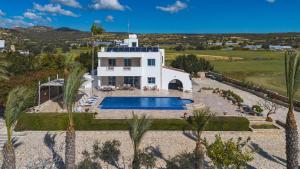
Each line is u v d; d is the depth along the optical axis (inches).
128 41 2874.0
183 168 871.7
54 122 1270.9
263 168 954.1
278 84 2819.9
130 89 2273.6
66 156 817.5
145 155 881.5
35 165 968.3
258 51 6353.3
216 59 4960.6
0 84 1421.0
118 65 2327.8
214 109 1649.9
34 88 1562.5
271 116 1530.5
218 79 2989.7
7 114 749.9
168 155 1040.2
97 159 987.3
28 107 1470.2
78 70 861.8
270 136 1231.5
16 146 1115.9
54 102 1758.1
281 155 1050.1
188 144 1138.7
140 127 837.2
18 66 2210.9
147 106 1743.4
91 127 1268.5
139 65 2327.8
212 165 929.5
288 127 739.4
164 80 2282.2
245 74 3440.0
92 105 1728.6
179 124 1263.5
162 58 2416.3
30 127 1270.9
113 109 1640.0
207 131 1262.3
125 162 976.3
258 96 2122.3
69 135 812.0
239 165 799.7
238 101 1817.2
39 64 2544.3
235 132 1253.7
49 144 1139.3
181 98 1978.3
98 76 2297.0
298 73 712.4
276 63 4532.5
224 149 800.3
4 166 764.6
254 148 1105.4
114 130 1263.5
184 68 3230.8
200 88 2400.3
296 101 1740.9
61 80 1811.0
